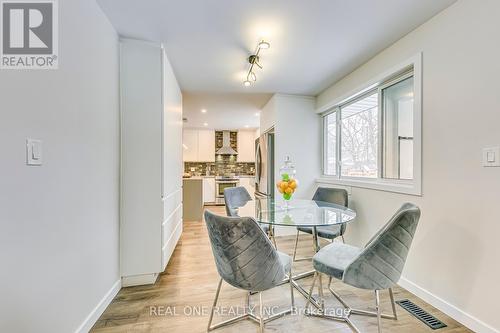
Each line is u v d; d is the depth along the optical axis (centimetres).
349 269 135
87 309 149
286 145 358
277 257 134
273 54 232
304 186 365
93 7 157
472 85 149
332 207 230
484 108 143
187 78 290
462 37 155
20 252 100
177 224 293
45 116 114
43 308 112
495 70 138
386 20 179
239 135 700
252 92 350
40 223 110
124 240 202
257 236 125
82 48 145
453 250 160
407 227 127
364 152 280
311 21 179
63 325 126
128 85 204
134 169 204
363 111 281
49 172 117
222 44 213
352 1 157
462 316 154
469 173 151
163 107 215
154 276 212
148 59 209
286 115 359
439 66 170
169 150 242
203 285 208
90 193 153
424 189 182
